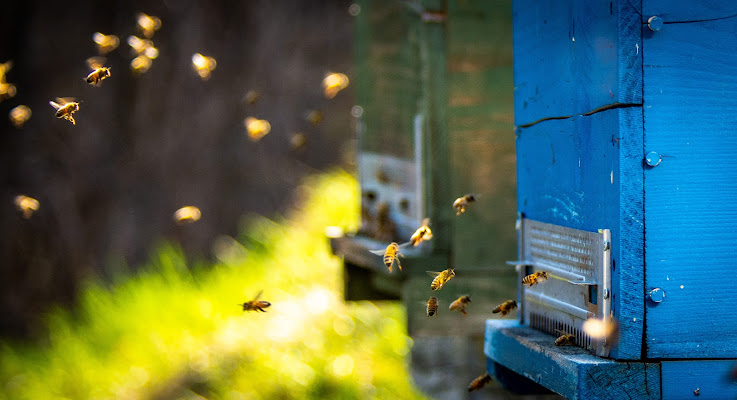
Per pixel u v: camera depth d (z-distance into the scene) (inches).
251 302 174.1
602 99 106.1
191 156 494.9
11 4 463.2
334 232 253.6
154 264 439.8
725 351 103.5
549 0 121.8
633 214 102.7
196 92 501.4
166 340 335.9
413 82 203.8
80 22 483.2
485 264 189.5
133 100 489.4
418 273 187.6
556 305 120.0
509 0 190.5
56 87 478.0
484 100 189.6
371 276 234.5
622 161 102.7
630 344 103.0
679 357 103.3
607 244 104.8
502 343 129.3
